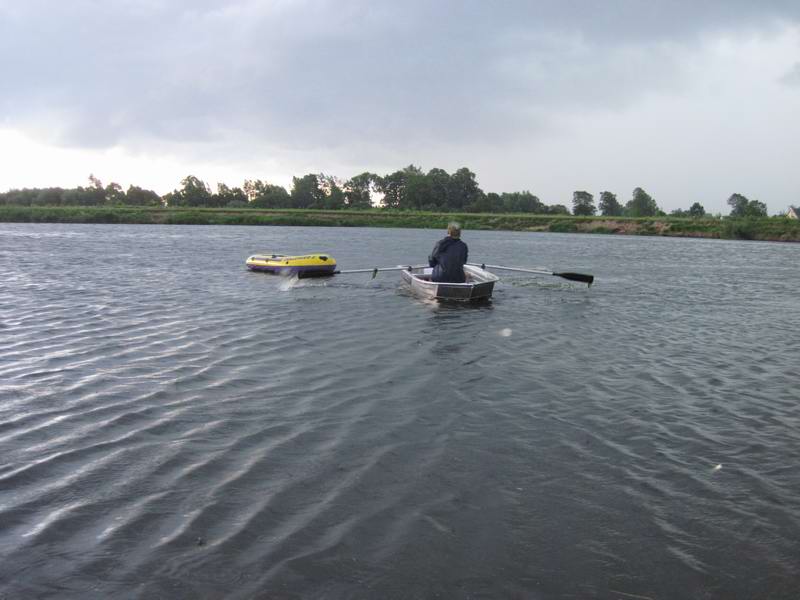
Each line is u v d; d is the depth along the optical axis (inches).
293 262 684.1
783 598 130.0
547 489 175.8
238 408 237.8
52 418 223.9
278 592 129.2
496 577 135.5
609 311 493.0
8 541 145.6
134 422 221.3
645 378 290.2
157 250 1037.2
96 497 167.2
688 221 2256.4
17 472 180.5
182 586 130.7
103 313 435.5
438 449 201.8
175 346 337.7
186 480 177.6
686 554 145.1
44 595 127.3
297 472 183.6
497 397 256.7
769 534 153.8
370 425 221.9
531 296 577.0
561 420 230.5
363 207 4296.3
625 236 2062.0
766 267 949.2
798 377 295.3
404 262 908.0
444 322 427.8
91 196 4035.4
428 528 154.4
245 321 414.0
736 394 266.5
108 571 135.4
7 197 3885.3
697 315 479.2
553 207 4544.8
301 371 291.0
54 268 733.3
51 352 321.1
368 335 376.8
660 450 204.1
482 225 2500.0
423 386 270.1
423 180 4215.1
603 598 129.3
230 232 1750.7
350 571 136.6
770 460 197.2
